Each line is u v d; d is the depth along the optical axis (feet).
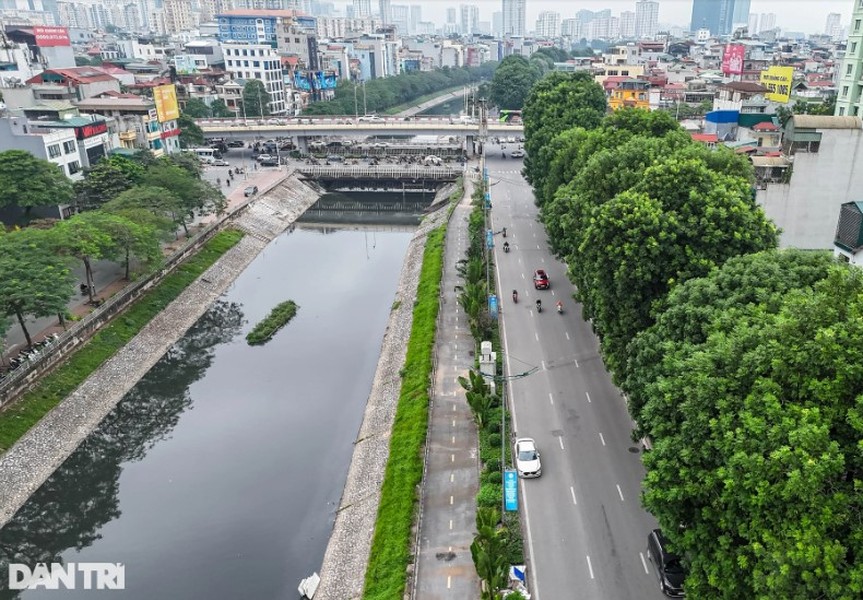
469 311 243.19
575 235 213.87
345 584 148.66
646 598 130.31
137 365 254.27
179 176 357.20
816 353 98.37
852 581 82.38
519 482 164.45
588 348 230.07
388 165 538.88
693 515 112.16
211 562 163.32
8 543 174.91
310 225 461.78
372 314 310.65
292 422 223.92
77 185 339.36
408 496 162.91
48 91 463.42
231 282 345.51
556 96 403.75
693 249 166.30
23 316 250.57
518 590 129.29
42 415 210.38
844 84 374.84
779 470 92.32
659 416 121.39
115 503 187.62
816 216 235.61
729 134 421.18
